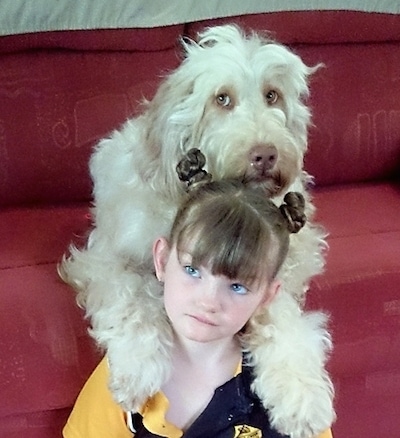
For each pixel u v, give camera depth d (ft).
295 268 4.81
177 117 4.53
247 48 4.66
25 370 4.78
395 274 5.13
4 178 5.95
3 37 5.69
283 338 4.35
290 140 4.48
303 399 4.18
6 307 4.65
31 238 5.40
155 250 3.99
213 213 3.66
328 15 6.28
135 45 5.94
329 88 6.54
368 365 5.35
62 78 5.91
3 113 5.86
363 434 5.75
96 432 4.39
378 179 6.85
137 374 4.13
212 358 4.17
